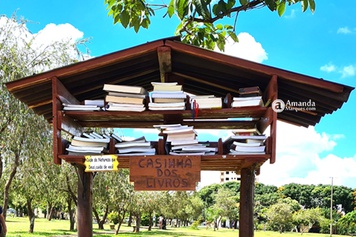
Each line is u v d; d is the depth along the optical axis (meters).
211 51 2.78
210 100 2.80
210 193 56.81
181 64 3.14
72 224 25.12
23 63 6.52
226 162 3.05
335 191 55.72
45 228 25.72
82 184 3.12
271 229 44.06
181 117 3.19
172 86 2.83
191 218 47.59
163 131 2.80
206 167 3.50
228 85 3.35
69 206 24.81
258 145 2.71
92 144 2.80
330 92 2.77
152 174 2.73
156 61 3.14
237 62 2.76
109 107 2.84
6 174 8.41
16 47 6.60
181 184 2.71
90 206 3.14
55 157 2.74
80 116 3.00
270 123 2.72
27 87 2.88
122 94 2.85
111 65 2.97
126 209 19.97
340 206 55.19
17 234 18.25
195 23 3.81
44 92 3.02
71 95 3.20
